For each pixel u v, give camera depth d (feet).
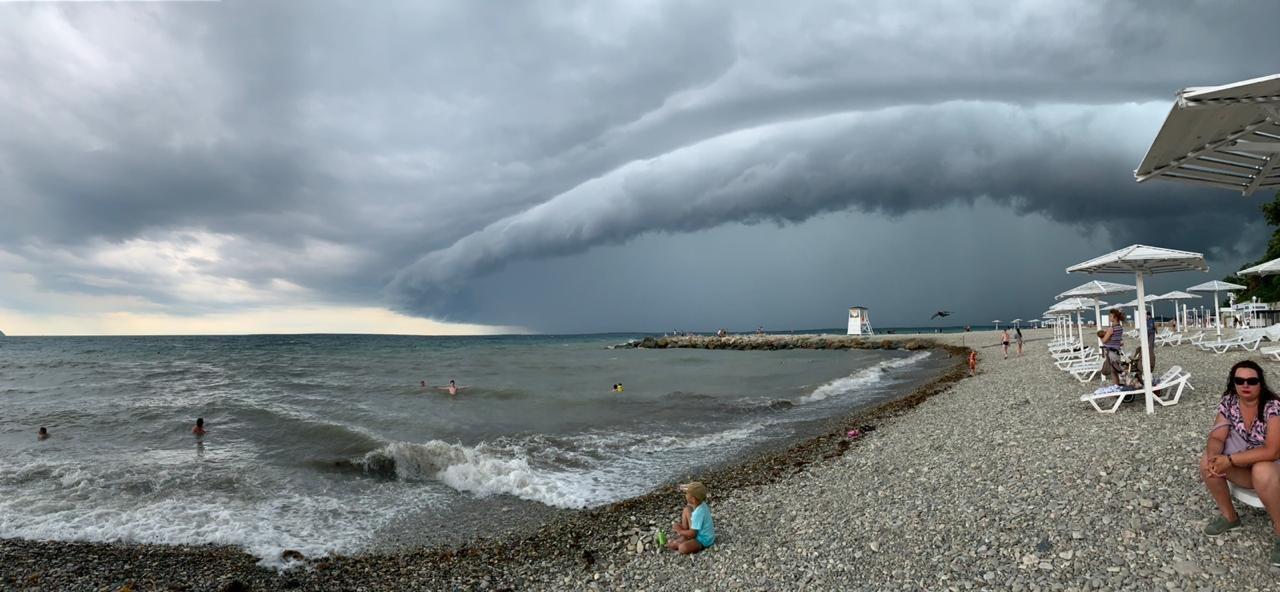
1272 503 15.64
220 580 26.50
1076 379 56.39
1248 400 16.76
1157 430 29.66
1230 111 14.98
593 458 48.85
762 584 21.47
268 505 37.63
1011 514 22.56
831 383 98.78
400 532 33.06
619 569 25.36
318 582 26.35
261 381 115.34
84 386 105.50
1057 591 17.03
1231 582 15.58
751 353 246.06
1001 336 206.59
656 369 152.97
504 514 35.91
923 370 118.83
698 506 26.27
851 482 33.09
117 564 28.35
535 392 95.25
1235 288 84.48
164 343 359.05
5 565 28.04
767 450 49.32
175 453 51.47
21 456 50.57
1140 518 19.77
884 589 19.38
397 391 96.53
